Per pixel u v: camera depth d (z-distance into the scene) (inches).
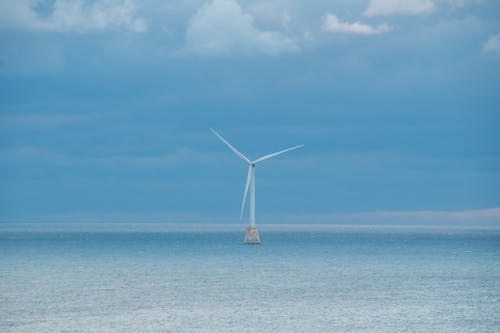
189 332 3639.3
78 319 3978.8
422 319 4121.6
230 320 3988.7
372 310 4421.8
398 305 4655.5
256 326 3821.4
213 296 5002.5
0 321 3905.0
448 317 4200.3
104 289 5388.8
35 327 3737.7
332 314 4242.1
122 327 3750.0
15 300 4722.0
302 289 5502.0
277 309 4404.5
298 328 3784.5
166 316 4094.5
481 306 4648.1
